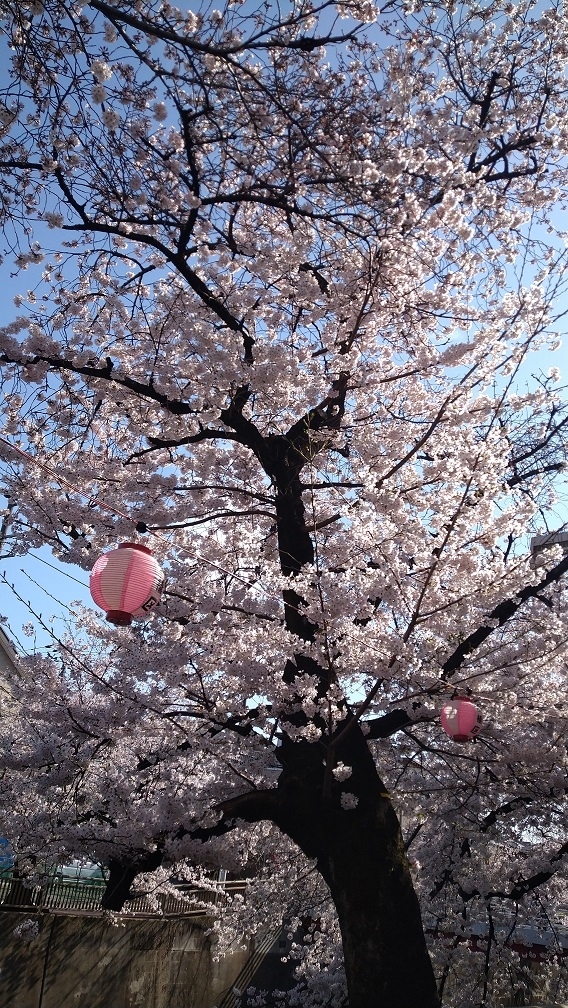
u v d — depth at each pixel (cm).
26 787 896
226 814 625
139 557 512
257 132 604
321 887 1048
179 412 745
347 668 661
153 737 838
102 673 866
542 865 886
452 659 682
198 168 650
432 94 699
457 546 645
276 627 668
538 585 700
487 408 679
